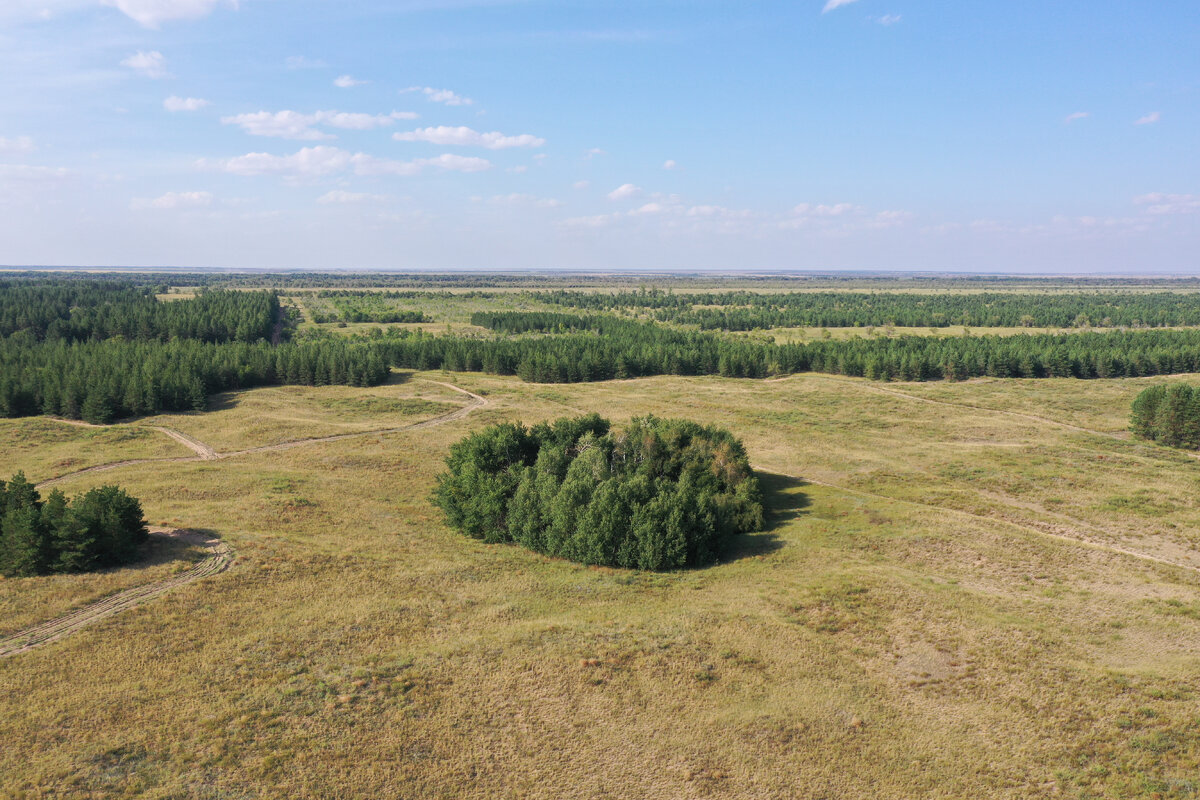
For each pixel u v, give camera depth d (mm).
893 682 37688
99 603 45625
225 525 62031
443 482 71938
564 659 40156
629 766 31641
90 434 106188
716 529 59688
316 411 123750
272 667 38812
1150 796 27969
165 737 32531
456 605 47875
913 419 119500
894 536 60875
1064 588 49094
